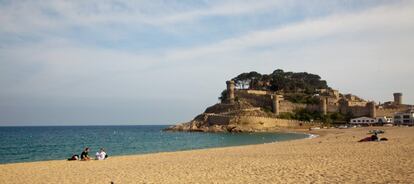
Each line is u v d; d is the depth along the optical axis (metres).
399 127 138.75
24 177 27.97
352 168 25.31
